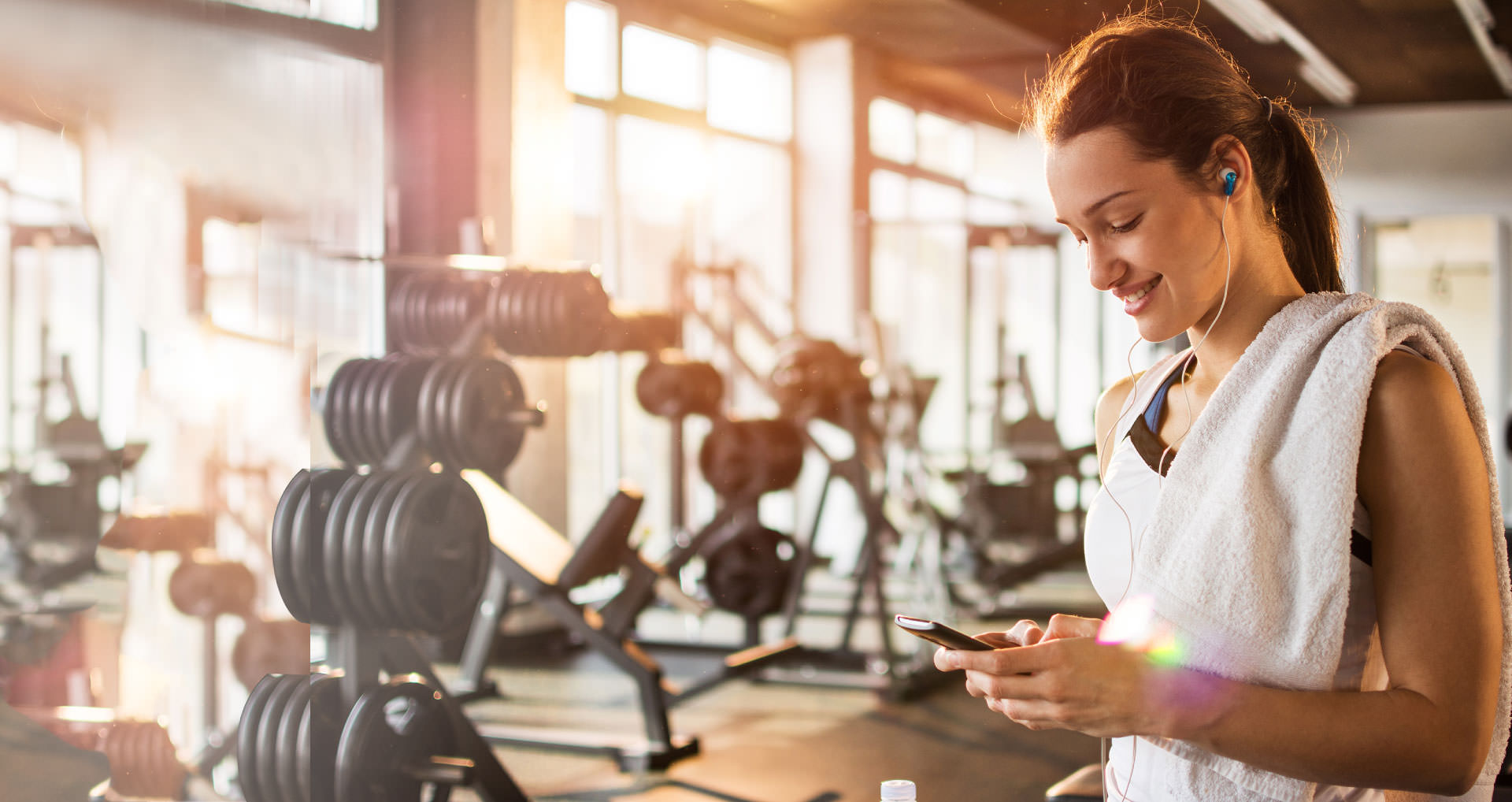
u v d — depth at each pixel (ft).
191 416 13.26
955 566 20.38
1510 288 23.44
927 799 10.53
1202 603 2.80
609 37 19.16
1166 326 2.99
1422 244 27.61
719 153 21.81
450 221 15.58
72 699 11.19
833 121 22.44
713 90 21.45
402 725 8.39
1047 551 20.52
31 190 16.03
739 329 22.15
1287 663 2.71
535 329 13.19
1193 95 2.84
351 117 15.11
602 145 19.11
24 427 17.34
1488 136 22.77
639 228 20.03
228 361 13.60
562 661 16.28
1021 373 22.00
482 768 8.82
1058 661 2.64
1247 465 2.76
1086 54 3.00
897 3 19.52
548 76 16.84
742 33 21.66
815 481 23.59
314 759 7.95
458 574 9.32
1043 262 26.35
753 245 22.88
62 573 15.35
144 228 14.48
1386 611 2.65
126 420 16.99
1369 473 2.69
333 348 14.47
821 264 22.74
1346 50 19.53
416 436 11.41
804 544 16.63
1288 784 2.82
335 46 14.92
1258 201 2.97
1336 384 2.69
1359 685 2.81
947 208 26.13
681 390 16.30
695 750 12.07
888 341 22.67
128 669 11.09
